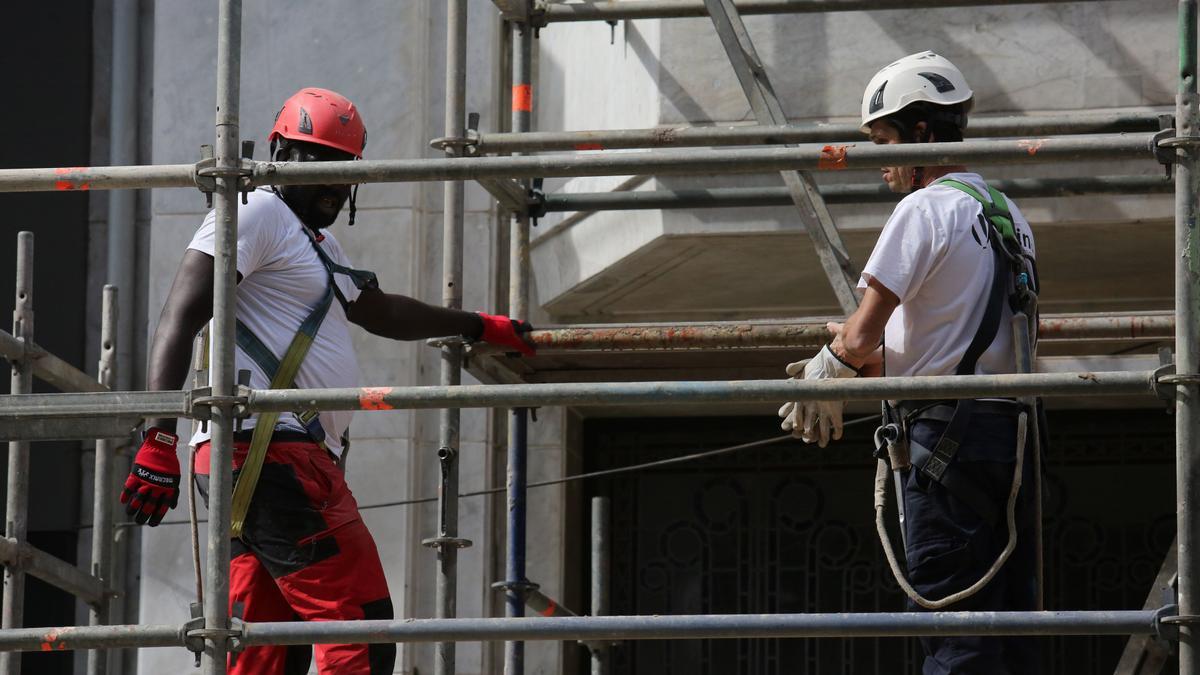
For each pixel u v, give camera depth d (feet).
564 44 87.97
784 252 80.18
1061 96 72.90
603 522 72.64
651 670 94.17
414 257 87.97
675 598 94.53
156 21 92.32
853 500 94.07
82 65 98.53
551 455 90.07
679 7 71.82
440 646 61.52
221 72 47.60
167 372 48.98
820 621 42.52
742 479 95.50
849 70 74.64
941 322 46.26
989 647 45.34
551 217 88.89
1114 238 76.59
